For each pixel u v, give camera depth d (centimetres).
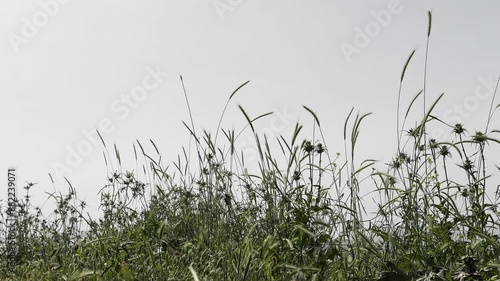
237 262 350
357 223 370
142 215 612
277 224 418
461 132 447
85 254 520
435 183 425
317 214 407
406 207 412
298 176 466
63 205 713
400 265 365
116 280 415
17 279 530
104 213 658
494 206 399
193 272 293
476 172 435
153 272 407
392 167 448
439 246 386
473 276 320
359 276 364
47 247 620
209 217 529
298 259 377
